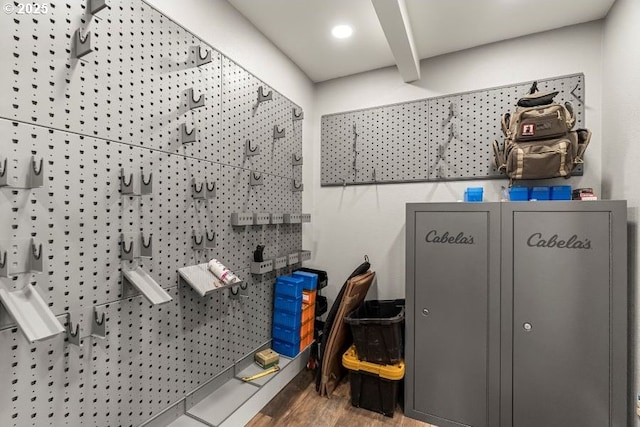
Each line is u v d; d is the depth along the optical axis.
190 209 1.63
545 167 1.84
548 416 1.68
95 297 1.20
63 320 1.10
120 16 1.29
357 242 2.79
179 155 1.57
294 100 2.65
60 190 1.09
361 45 2.37
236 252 1.98
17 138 0.98
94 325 1.19
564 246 1.67
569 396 1.64
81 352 1.16
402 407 2.09
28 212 1.01
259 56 2.18
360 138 2.79
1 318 0.95
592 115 2.02
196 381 1.69
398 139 2.63
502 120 2.08
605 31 1.95
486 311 1.83
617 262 1.56
